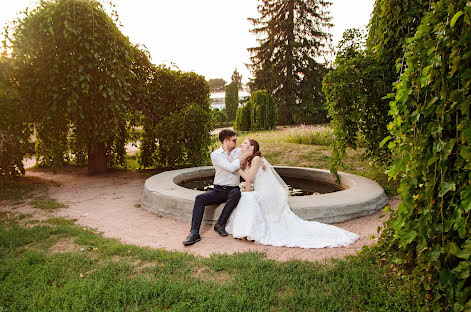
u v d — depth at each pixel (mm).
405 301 2010
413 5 4109
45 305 2035
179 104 7707
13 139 5535
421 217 1913
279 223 3455
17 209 4469
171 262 2672
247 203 3412
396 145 2234
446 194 1822
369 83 4859
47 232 3369
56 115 5949
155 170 7707
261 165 3703
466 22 1506
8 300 2129
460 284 1656
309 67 24812
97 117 6094
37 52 5586
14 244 3039
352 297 2135
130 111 7387
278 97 25453
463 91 1612
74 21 5535
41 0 5508
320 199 3982
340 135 5027
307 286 2270
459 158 1657
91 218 4094
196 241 3244
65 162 8086
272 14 26109
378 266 2504
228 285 2270
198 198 3496
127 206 4688
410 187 1979
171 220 3998
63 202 4898
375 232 3445
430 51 1724
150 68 7285
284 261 2752
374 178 5977
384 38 4668
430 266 1921
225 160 3676
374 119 5230
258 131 18797
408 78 1944
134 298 2090
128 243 3221
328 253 2941
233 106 33125
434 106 1821
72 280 2328
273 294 2141
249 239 3203
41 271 2475
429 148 1868
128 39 6691
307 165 7527
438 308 1835
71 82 5625
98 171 7340
